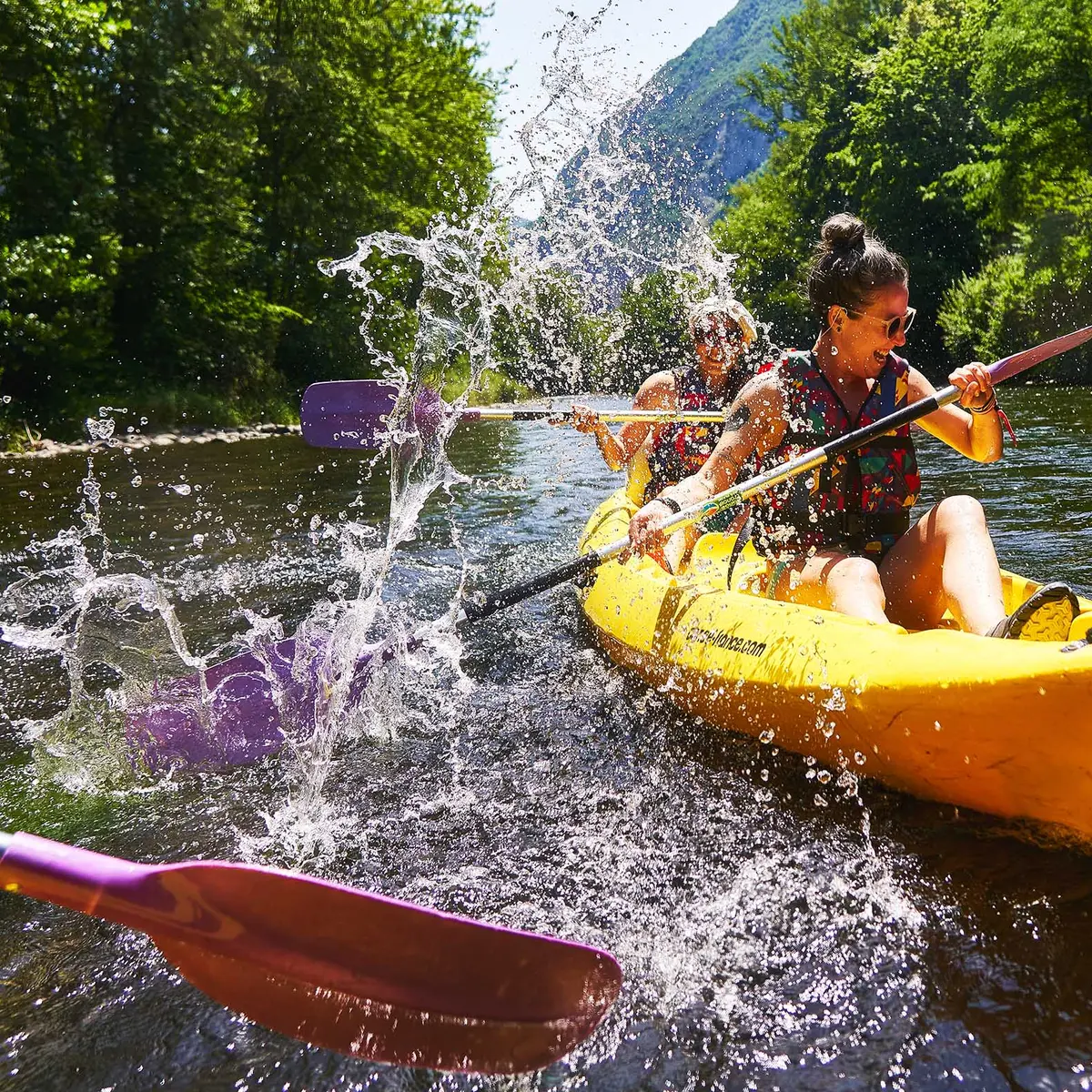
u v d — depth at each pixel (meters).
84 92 14.97
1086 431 9.16
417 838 2.36
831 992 1.75
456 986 1.54
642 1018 1.71
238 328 17.23
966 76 26.69
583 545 4.39
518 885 2.14
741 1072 1.58
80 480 9.12
